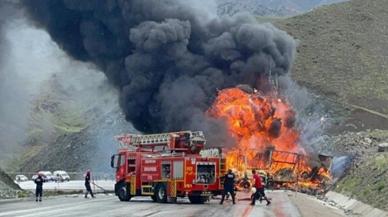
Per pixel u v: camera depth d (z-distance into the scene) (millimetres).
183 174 35781
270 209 31578
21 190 48312
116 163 40625
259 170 48406
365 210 31594
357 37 132000
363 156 52500
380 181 34469
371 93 106000
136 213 28109
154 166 37656
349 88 107750
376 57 123000
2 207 32844
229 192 36188
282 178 50812
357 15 143125
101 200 40906
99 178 88812
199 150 37688
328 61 119750
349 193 40188
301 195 46469
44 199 42344
